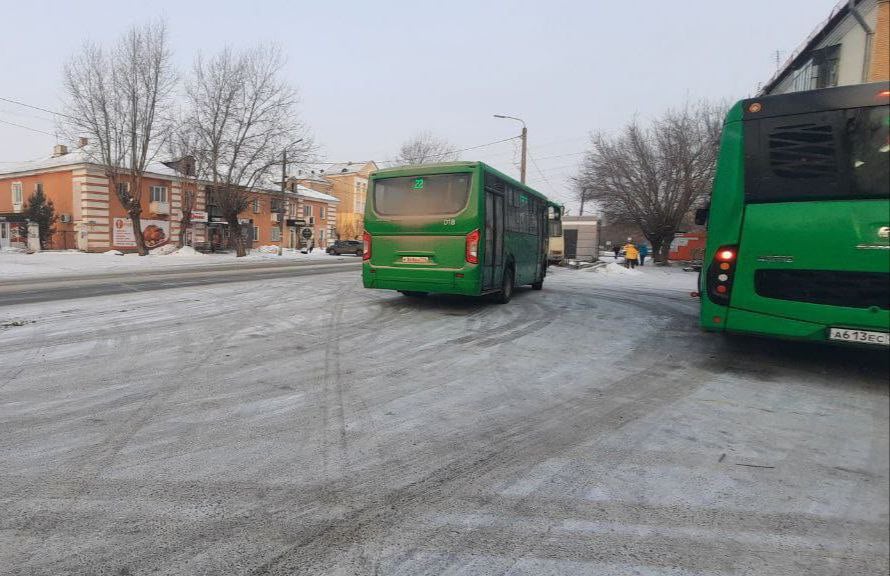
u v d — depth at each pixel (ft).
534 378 16.29
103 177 114.01
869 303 14.96
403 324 25.61
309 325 24.99
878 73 42.52
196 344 20.48
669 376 16.63
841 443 11.27
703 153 101.86
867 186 14.99
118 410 12.89
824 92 15.56
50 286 42.16
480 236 28.40
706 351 20.22
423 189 29.35
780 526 8.11
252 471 9.75
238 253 117.08
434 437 11.48
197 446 10.81
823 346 21.29
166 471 9.69
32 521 8.02
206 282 46.39
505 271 33.65
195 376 15.96
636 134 107.14
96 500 8.64
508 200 33.81
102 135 104.99
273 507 8.52
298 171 122.83
